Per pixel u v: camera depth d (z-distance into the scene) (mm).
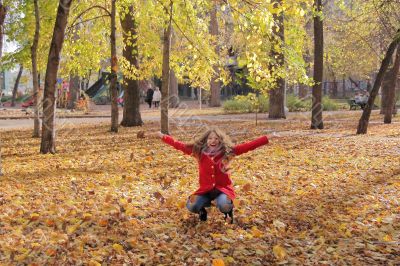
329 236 5996
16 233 5621
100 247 5297
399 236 6051
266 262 5074
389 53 19547
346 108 43031
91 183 8984
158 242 5551
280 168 11547
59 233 5609
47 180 9539
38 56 20562
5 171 10625
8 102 57438
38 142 17516
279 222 6484
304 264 5004
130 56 22500
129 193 8328
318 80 22406
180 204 6965
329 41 35938
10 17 19406
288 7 8938
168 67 18156
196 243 5598
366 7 23375
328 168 11641
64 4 13211
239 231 6117
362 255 5320
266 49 9766
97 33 21156
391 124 25172
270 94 29234
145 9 18047
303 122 26484
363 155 13727
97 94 54969
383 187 9297
